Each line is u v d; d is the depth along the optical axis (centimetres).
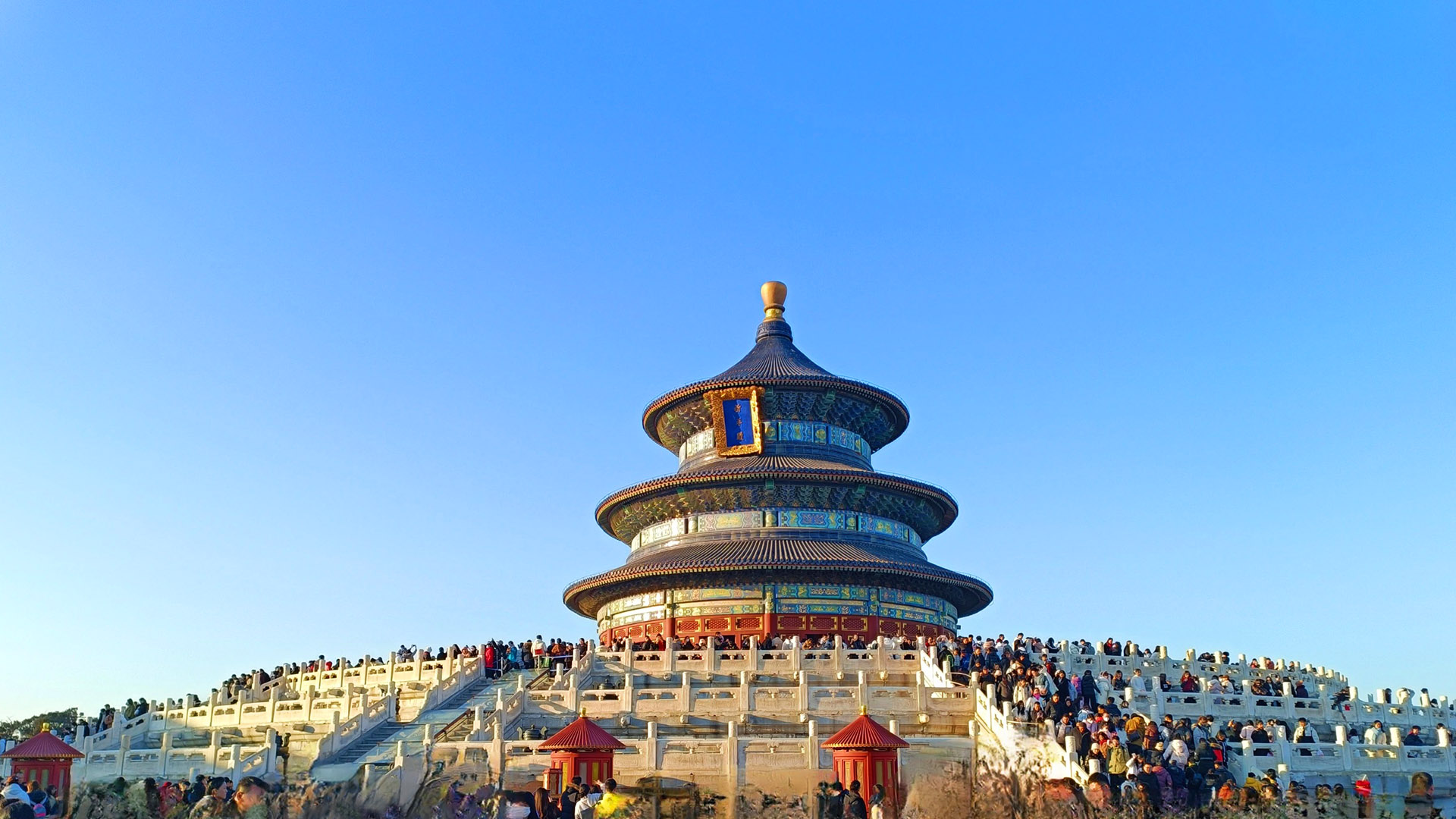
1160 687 6750
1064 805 4447
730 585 9581
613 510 10838
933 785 4681
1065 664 7669
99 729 7100
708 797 4962
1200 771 4853
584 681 7169
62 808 5184
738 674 7094
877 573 9412
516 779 5278
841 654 7069
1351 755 5428
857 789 4678
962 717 6141
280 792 4862
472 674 7462
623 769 5288
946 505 10594
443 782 4909
